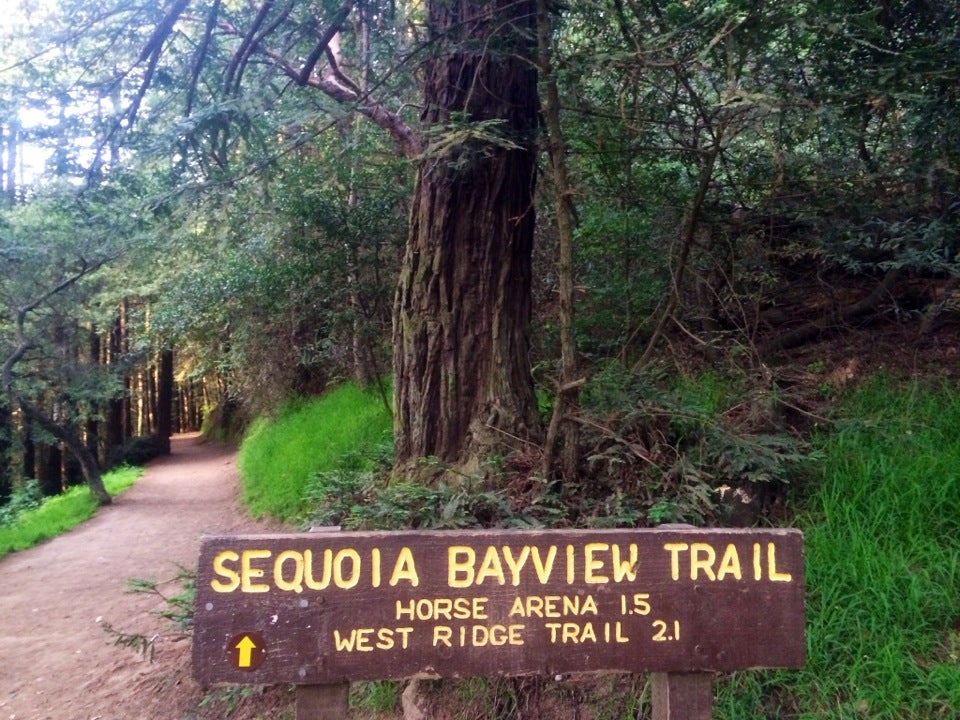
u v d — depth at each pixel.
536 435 5.27
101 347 24.92
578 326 6.37
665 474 4.26
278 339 14.78
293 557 2.38
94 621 7.12
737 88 3.78
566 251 4.39
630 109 5.00
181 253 13.74
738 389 5.30
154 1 5.92
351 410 10.55
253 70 6.62
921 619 3.50
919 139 4.70
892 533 3.98
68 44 6.09
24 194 6.82
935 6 4.72
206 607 2.35
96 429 25.83
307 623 2.37
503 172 5.44
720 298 5.80
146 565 9.34
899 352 6.05
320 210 8.23
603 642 2.42
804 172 5.11
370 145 8.44
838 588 3.68
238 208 8.21
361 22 6.22
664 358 6.01
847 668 3.39
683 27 3.84
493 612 2.41
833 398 5.58
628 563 2.45
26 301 14.16
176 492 16.30
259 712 4.52
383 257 8.81
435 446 5.33
